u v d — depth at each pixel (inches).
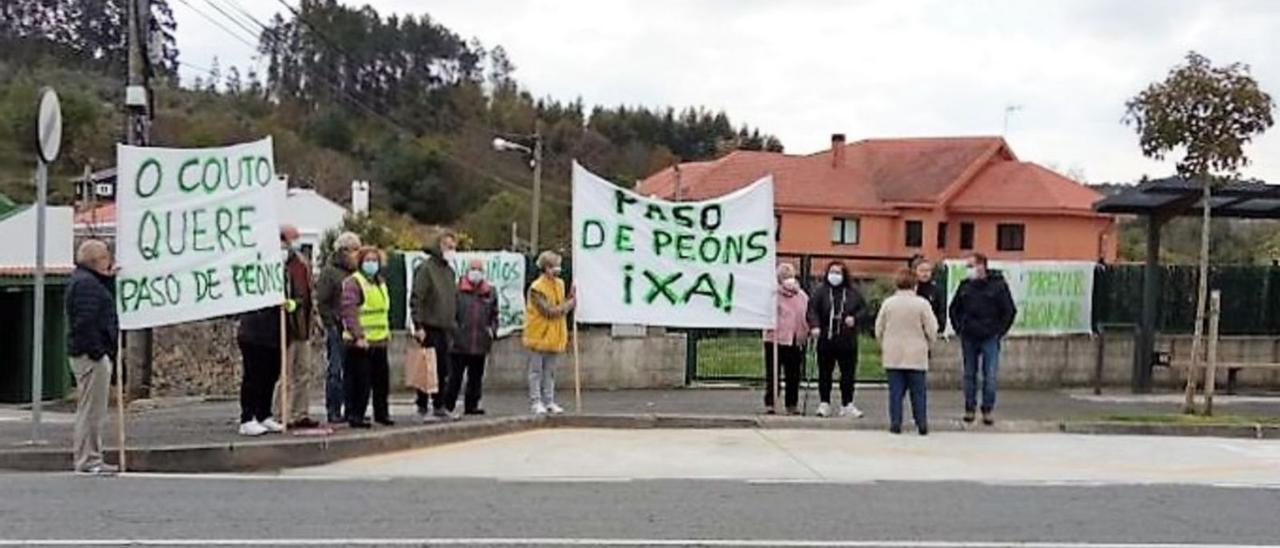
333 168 2472.9
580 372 745.6
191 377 764.6
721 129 3745.1
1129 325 791.1
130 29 654.5
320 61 2353.6
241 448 462.6
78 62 2011.6
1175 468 502.0
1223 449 559.8
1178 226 1473.9
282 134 2425.0
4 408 673.0
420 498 393.1
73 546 313.0
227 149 484.1
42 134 459.8
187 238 475.2
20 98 1994.3
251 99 2461.9
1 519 344.2
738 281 627.8
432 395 568.7
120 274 463.2
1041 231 2000.5
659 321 622.2
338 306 515.2
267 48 1973.4
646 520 362.6
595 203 620.7
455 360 573.6
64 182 1931.6
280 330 493.4
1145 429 612.4
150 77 671.1
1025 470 489.1
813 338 662.5
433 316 555.8
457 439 536.7
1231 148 650.8
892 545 335.0
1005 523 369.7
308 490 405.7
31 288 721.6
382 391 527.5
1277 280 812.6
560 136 3176.7
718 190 2052.2
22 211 1362.0
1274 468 505.4
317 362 706.2
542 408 609.0
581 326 743.7
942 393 757.3
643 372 754.8
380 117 2645.2
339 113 2608.3
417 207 2632.9
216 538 325.7
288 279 504.4
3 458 441.4
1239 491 440.5
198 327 772.6
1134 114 693.3
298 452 472.4
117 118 1939.0
